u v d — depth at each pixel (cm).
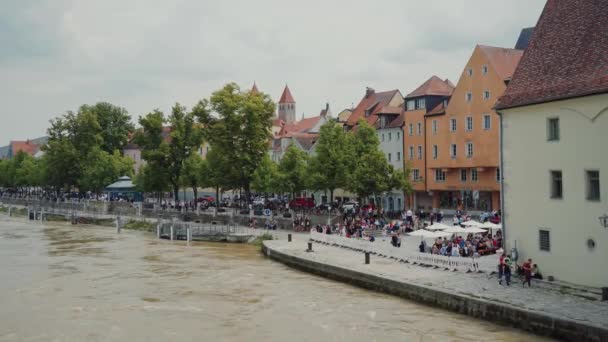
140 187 11575
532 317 2872
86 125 13412
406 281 3822
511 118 3781
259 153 9075
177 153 10369
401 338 2958
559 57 3588
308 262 4997
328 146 7675
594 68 3259
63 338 3109
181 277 4853
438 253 4678
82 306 3816
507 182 3825
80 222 10938
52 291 4303
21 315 3594
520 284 3553
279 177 8369
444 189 7969
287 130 15238
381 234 6397
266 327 3250
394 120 9319
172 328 3269
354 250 5575
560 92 3369
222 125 8906
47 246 7194
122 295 4147
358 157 7631
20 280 4753
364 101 11050
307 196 11025
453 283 3694
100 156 12938
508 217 3819
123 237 8338
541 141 3547
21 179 16525
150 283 4591
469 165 7494
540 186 3559
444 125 7888
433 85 8512
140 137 10475
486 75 7225
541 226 3553
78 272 5144
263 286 4416
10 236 8488
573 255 3334
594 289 3186
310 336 3053
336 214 7200
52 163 13225
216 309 3694
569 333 2688
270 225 7806
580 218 3281
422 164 8425
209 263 5641
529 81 3709
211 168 9269
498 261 3850
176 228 8212
